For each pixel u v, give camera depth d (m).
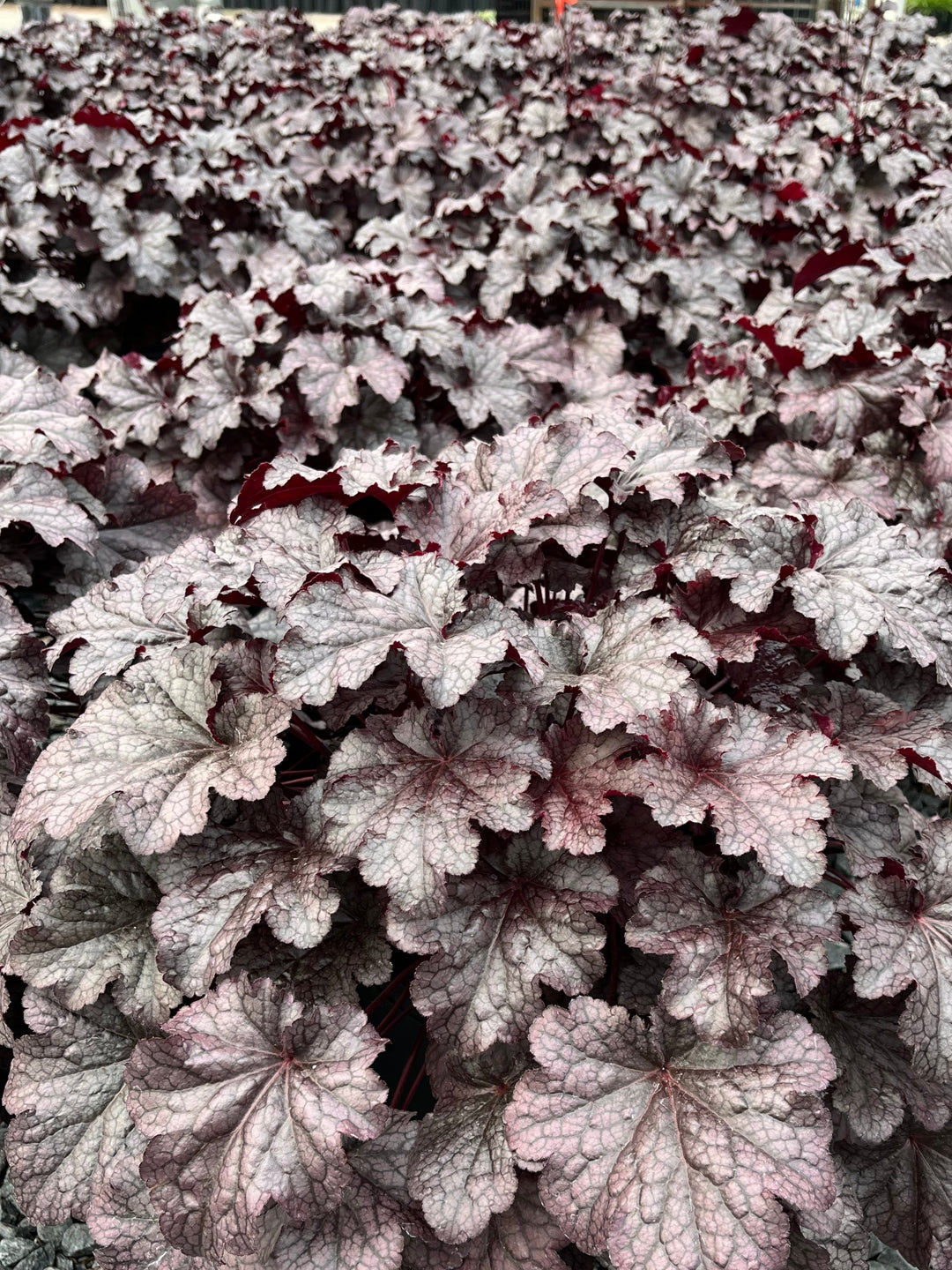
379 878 0.42
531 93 1.72
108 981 0.48
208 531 0.78
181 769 0.47
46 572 0.77
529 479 0.55
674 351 1.15
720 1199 0.38
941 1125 0.45
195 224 1.17
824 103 1.81
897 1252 0.50
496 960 0.44
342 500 0.60
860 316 0.83
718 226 1.30
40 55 1.79
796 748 0.46
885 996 0.44
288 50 2.17
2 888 0.52
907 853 0.52
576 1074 0.41
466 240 1.21
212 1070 0.42
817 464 0.73
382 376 0.81
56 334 1.10
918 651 0.50
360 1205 0.42
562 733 0.49
